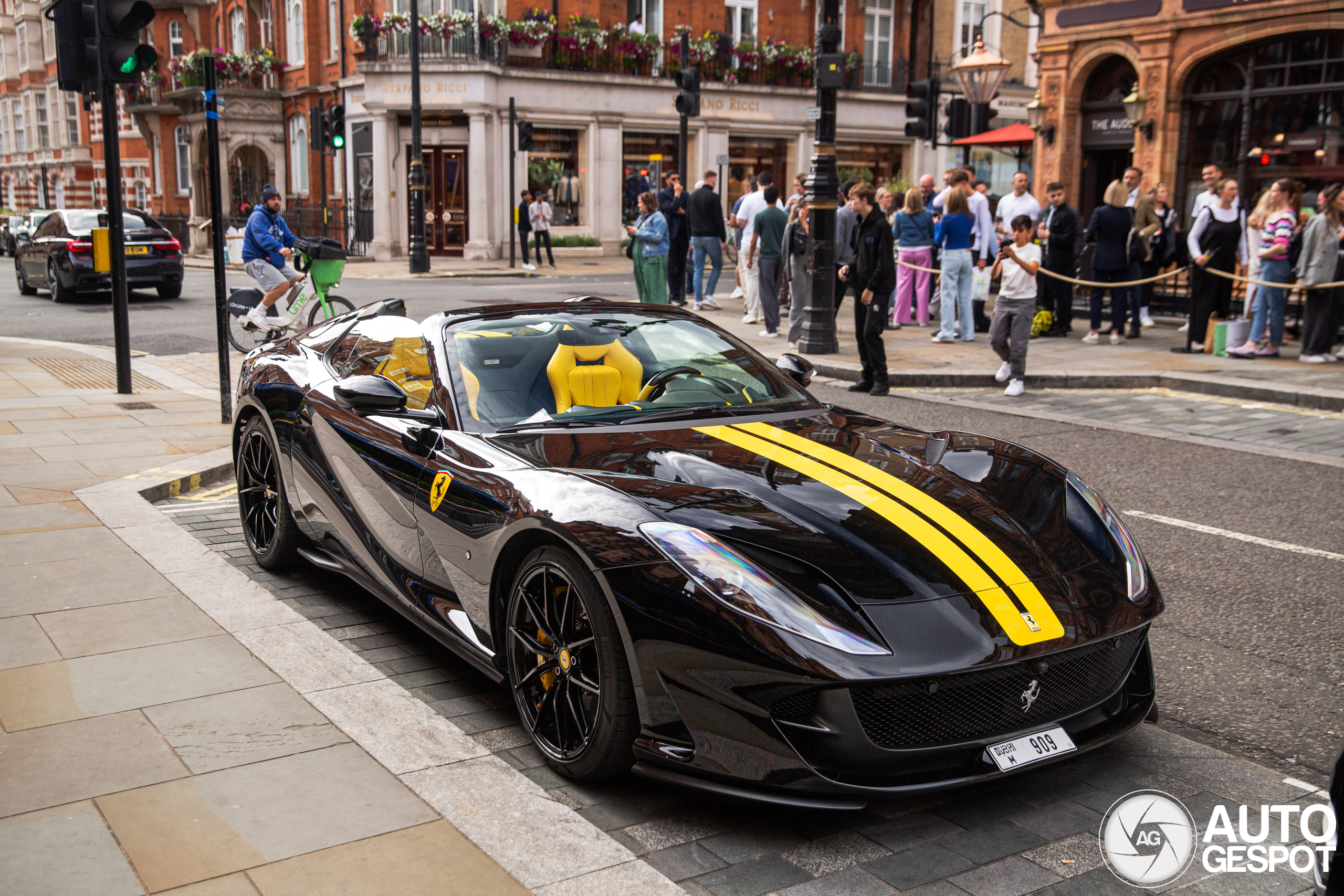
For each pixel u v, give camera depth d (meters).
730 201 33.72
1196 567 5.19
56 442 7.03
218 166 7.62
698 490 3.08
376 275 24.50
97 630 3.98
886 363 10.09
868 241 9.84
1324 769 3.27
